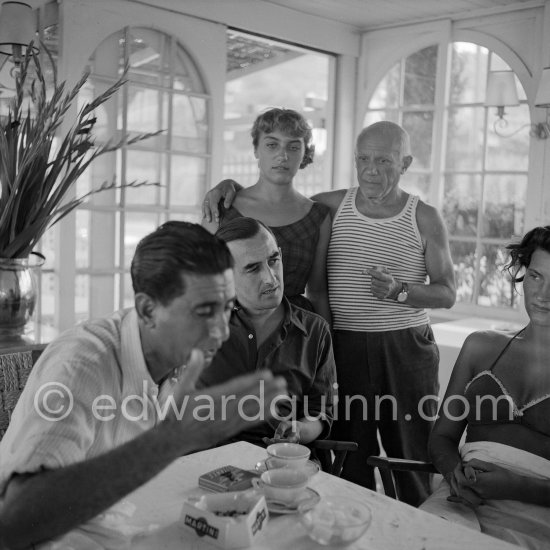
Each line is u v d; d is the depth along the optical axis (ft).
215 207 7.73
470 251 12.96
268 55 17.70
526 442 5.65
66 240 10.25
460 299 13.16
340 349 7.86
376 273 7.13
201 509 3.89
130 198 10.95
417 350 7.77
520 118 12.21
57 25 10.02
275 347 6.39
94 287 10.72
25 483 3.08
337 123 14.15
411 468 5.84
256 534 3.85
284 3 12.35
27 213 7.67
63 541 3.39
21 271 7.90
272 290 6.09
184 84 11.51
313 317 6.70
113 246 10.85
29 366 7.43
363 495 4.56
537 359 5.64
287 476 4.42
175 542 3.83
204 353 3.44
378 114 13.88
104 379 3.45
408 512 4.31
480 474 5.26
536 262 5.59
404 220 7.70
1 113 9.78
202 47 11.50
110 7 10.30
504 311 12.48
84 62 10.11
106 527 3.63
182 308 3.31
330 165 14.24
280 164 7.47
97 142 10.44
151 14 10.77
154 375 3.68
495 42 12.16
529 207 11.96
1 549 3.14
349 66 13.98
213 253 3.32
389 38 13.53
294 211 7.72
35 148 7.32
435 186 13.12
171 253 3.26
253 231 6.07
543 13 11.55
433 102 13.08
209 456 5.15
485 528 5.19
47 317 10.66
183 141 11.57
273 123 7.41
